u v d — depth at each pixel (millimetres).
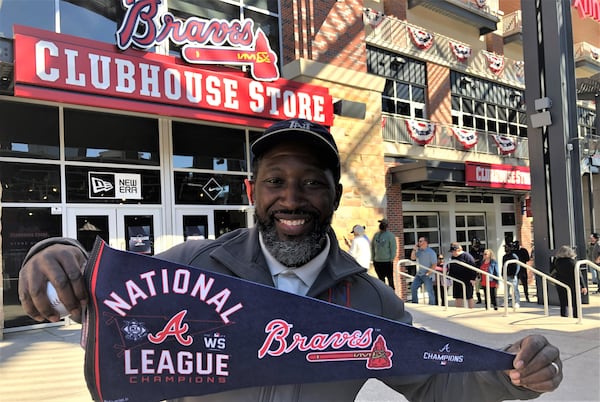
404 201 13719
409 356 1201
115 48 7219
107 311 1128
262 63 8734
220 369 1165
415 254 10477
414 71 14844
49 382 3988
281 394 1198
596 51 21703
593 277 13156
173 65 7555
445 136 14797
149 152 8242
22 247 6793
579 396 3613
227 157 9242
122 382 1126
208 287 1188
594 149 17469
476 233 16188
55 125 7266
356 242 9109
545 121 9031
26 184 6926
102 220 7613
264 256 1344
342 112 9945
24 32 6227
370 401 3564
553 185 9008
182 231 8500
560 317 6848
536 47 9352
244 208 9328
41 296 1044
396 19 14148
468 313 7336
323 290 1311
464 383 1273
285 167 1304
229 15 9398
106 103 6836
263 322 1191
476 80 17031
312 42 9836
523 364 1131
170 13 7992
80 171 7461
